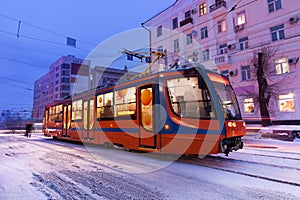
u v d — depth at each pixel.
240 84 15.92
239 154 6.16
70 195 2.86
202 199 2.75
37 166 4.61
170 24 22.12
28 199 2.69
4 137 16.23
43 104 60.53
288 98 13.57
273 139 10.65
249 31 16.14
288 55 13.88
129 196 2.84
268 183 3.42
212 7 18.42
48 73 59.78
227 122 4.61
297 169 4.33
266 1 15.45
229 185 3.32
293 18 13.77
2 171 4.16
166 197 2.82
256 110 14.61
